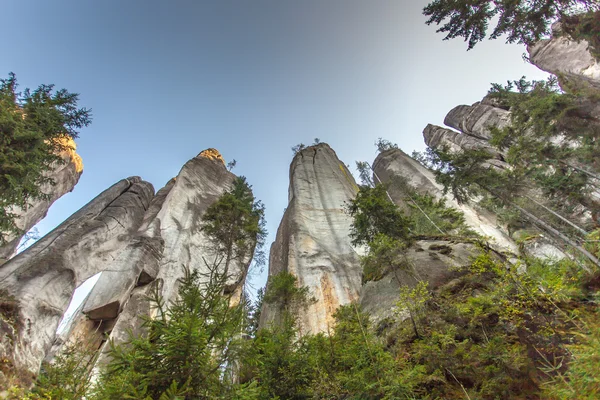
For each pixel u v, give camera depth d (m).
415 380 9.14
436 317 11.85
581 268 11.51
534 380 8.27
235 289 25.70
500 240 26.80
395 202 36.97
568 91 20.06
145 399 5.67
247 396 6.55
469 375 9.38
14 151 12.53
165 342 6.66
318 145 60.78
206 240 28.31
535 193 19.89
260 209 22.84
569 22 17.34
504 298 10.72
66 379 10.79
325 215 37.69
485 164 32.41
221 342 7.21
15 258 16.03
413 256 17.28
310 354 11.94
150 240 24.03
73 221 20.88
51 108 14.91
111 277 19.88
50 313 14.44
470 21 17.75
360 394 9.00
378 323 14.24
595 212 17.12
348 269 28.95
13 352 11.39
